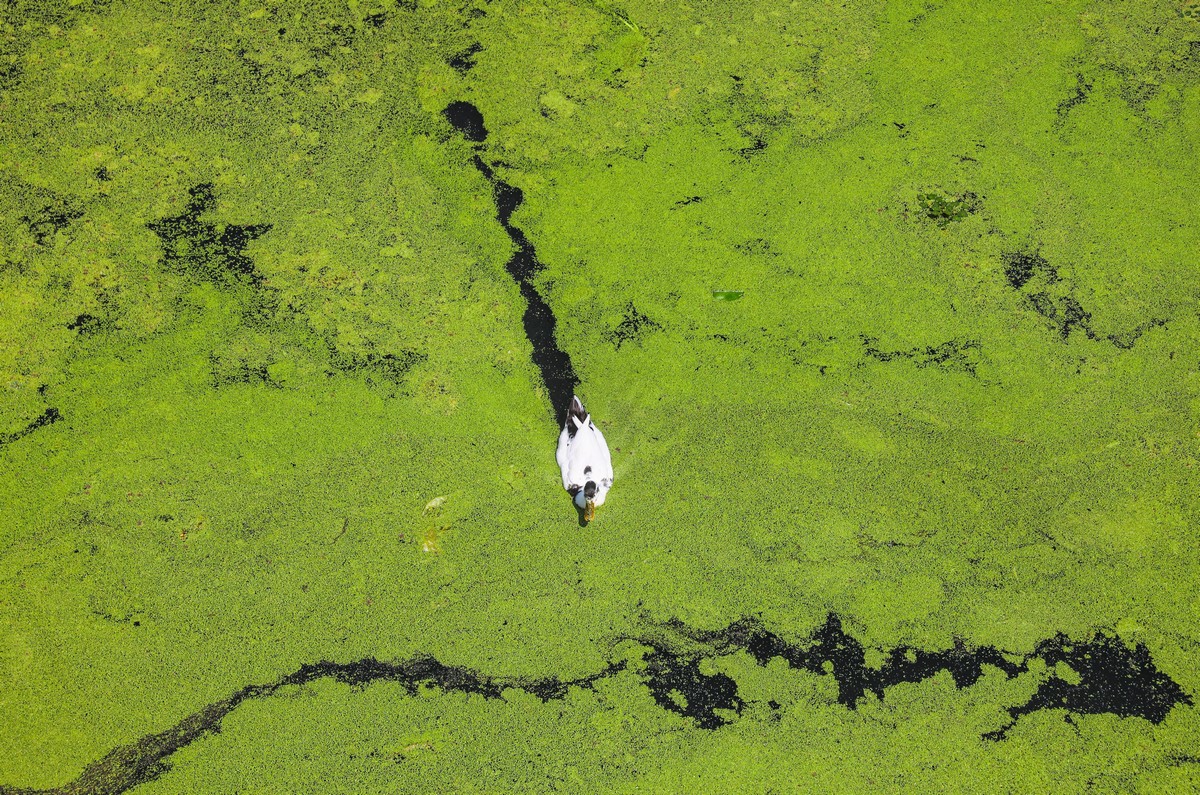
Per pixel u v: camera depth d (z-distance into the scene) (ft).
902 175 27.53
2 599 21.56
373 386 24.39
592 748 19.99
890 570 22.02
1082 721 20.10
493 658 21.03
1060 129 28.27
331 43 30.66
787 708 20.42
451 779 19.67
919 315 25.31
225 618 21.43
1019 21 30.60
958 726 20.13
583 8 31.42
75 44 30.50
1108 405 23.94
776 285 25.80
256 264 26.25
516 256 26.37
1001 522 22.53
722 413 24.04
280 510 22.72
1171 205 26.84
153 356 24.75
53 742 20.03
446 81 29.73
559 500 22.93
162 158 28.09
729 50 30.25
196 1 31.60
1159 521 22.43
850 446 23.57
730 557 22.20
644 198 27.27
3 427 23.67
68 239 26.55
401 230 26.84
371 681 20.75
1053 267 25.94
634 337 25.12
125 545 22.29
